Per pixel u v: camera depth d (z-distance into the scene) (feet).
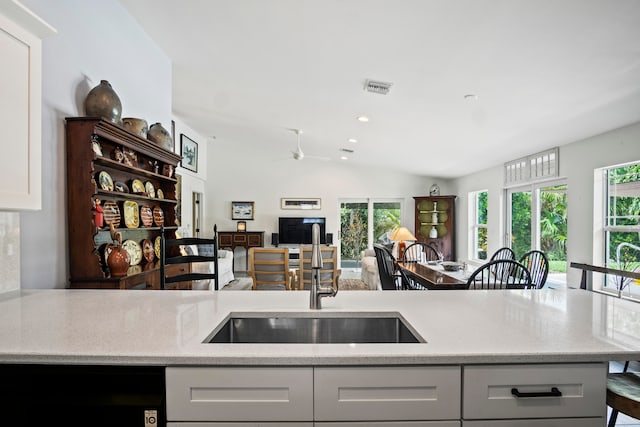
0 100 4.07
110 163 7.18
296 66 10.33
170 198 10.16
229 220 27.22
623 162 11.18
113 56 8.45
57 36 6.51
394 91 10.94
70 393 3.06
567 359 3.08
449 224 25.26
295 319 4.53
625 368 5.63
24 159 4.42
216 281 7.79
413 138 16.46
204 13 8.50
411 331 3.86
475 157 18.28
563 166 13.98
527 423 3.08
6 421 3.08
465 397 3.06
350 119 14.88
